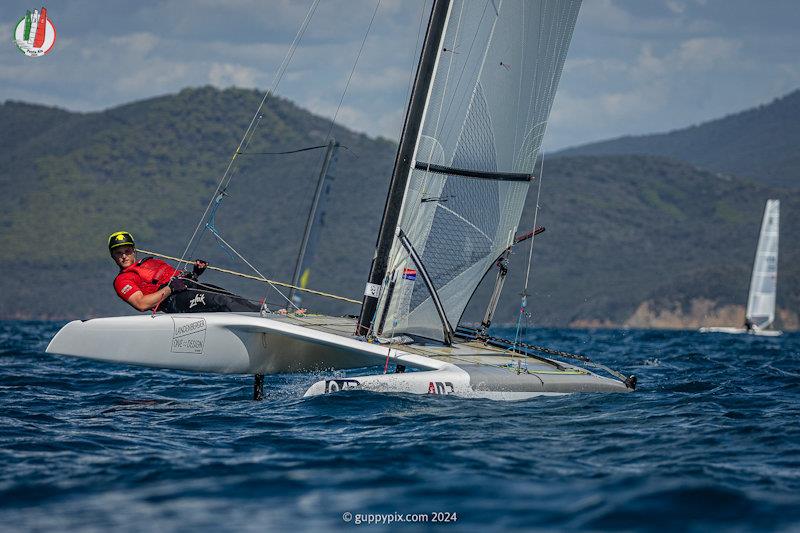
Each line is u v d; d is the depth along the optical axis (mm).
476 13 22500
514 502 12883
